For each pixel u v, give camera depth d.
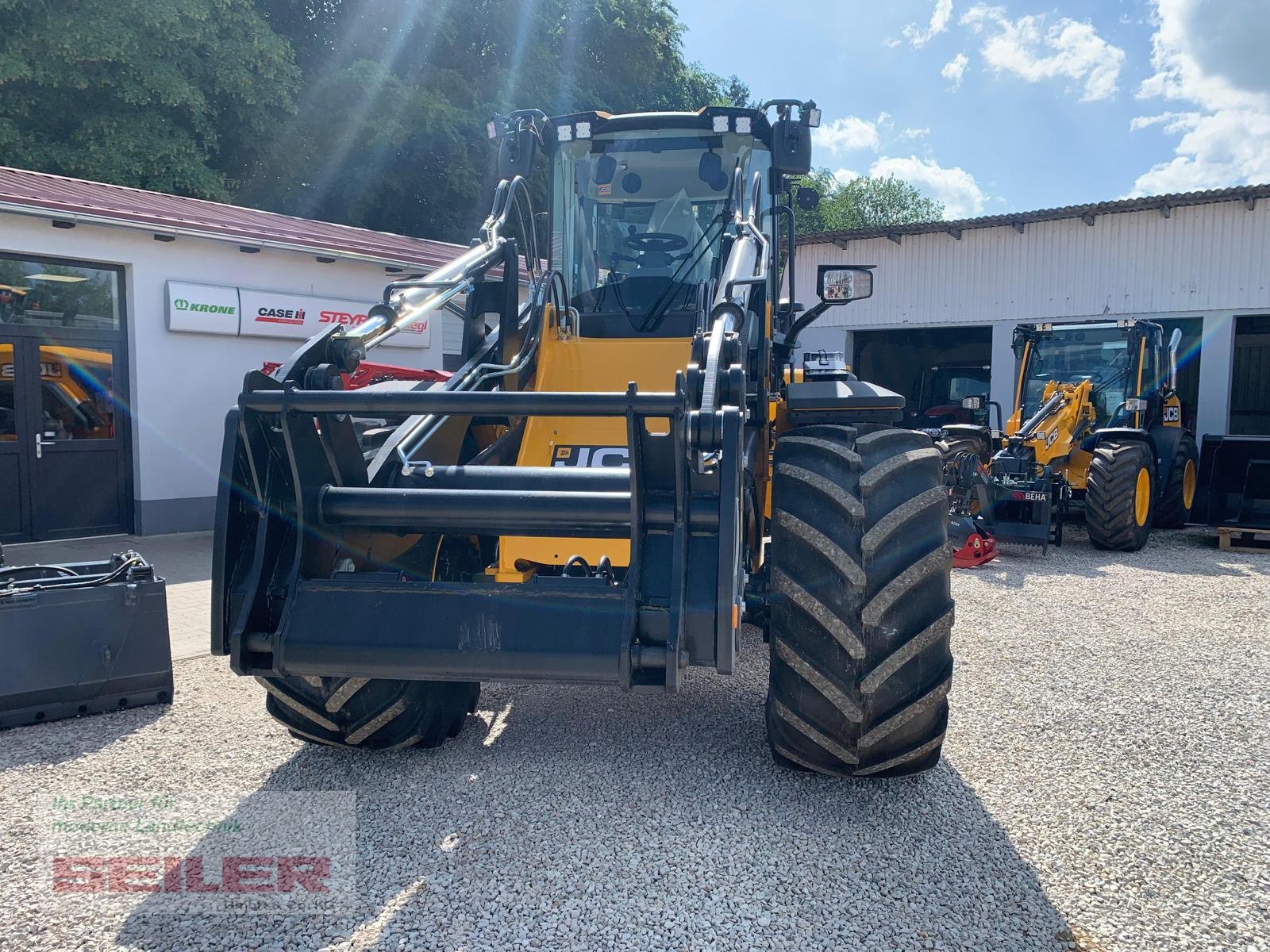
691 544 2.55
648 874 2.52
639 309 4.00
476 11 22.22
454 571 3.70
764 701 3.99
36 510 8.16
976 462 8.39
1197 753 3.50
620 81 24.61
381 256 9.99
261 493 2.74
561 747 3.46
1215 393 13.10
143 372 8.57
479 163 21.64
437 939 2.22
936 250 15.19
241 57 17.06
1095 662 4.75
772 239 4.34
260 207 19.84
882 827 2.83
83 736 3.64
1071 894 2.47
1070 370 10.99
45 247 7.83
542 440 3.62
